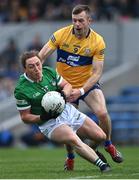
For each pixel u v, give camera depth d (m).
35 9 69.44
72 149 27.62
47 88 25.91
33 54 25.48
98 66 28.39
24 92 25.59
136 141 59.34
